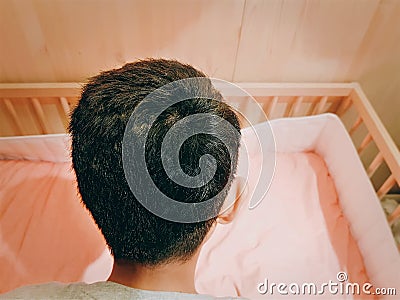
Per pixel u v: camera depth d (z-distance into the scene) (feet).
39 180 3.73
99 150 1.27
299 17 3.27
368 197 3.42
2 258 3.26
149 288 1.42
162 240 1.32
